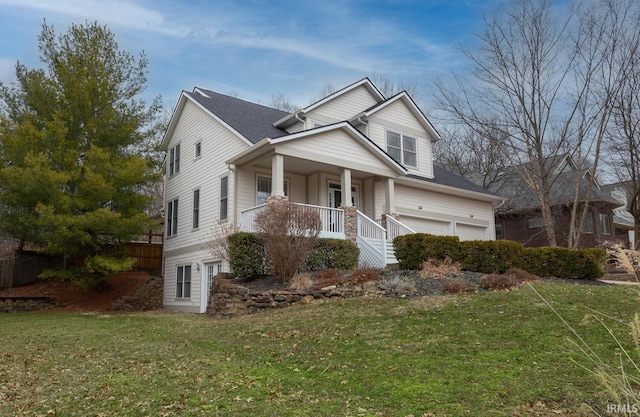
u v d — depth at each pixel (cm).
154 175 1823
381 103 1911
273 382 533
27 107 1777
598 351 571
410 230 1549
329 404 452
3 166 1662
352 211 1541
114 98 1836
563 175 2692
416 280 1120
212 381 546
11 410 465
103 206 1739
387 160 1664
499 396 451
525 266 1293
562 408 416
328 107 1833
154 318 1279
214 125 1753
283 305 1092
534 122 1942
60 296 1827
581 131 1884
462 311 816
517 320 734
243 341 781
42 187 1554
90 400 489
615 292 945
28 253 1952
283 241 1207
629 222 3403
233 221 1531
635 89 1758
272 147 1391
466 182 2278
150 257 2206
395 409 431
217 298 1246
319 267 1355
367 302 966
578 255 1340
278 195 1368
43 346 820
